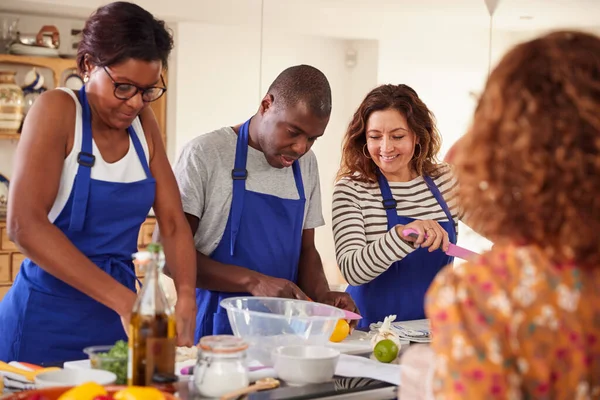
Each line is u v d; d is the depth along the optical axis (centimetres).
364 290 248
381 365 176
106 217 189
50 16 535
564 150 90
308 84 215
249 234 228
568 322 92
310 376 155
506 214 95
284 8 538
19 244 171
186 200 223
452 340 91
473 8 545
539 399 91
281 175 233
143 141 195
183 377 156
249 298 192
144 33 175
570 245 92
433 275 252
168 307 142
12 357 189
